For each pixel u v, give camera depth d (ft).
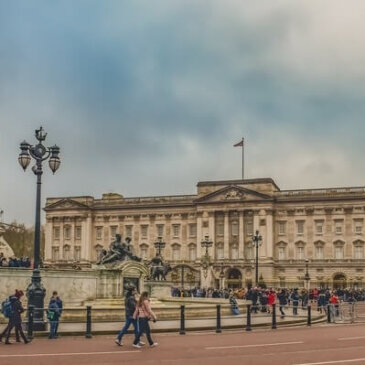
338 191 480.23
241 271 485.56
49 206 556.92
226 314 167.22
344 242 472.44
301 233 484.74
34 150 119.85
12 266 173.58
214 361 78.84
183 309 119.65
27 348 92.22
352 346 97.30
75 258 542.98
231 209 497.87
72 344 98.27
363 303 304.71
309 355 85.40
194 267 502.79
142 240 531.91
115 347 94.48
